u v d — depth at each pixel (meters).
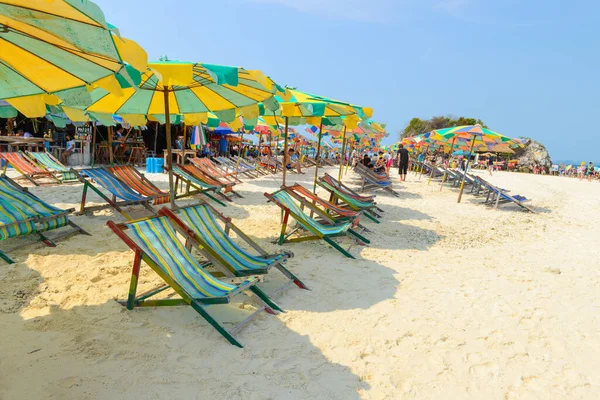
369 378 2.83
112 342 2.95
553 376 3.05
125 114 5.86
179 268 3.46
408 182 16.36
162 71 3.40
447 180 17.62
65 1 1.54
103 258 4.54
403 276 4.92
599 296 4.73
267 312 3.65
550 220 9.70
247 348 3.05
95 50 1.77
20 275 3.92
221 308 3.63
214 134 21.36
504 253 6.42
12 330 2.97
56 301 3.47
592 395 2.85
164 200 6.80
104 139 14.80
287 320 3.55
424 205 10.51
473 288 4.70
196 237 3.92
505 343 3.49
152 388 2.51
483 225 8.51
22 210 4.70
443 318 3.86
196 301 3.16
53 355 2.73
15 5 1.58
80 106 2.52
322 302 3.98
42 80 2.31
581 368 3.19
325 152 32.50
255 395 2.53
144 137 18.59
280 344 3.15
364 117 6.63
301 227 6.51
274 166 18.20
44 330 3.02
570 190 18.70
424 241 6.77
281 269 4.24
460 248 6.52
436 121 59.00
